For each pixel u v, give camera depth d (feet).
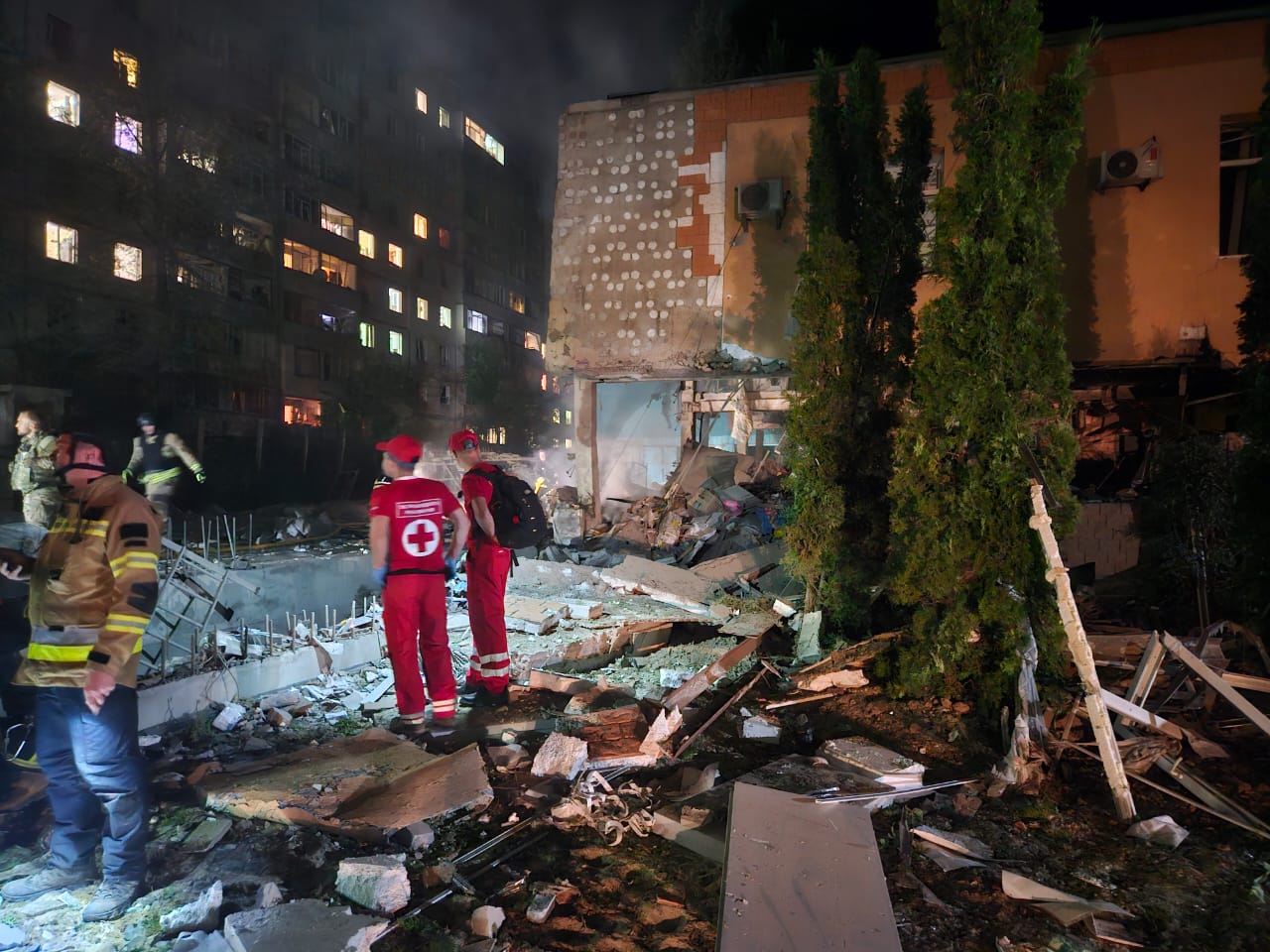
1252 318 18.61
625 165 40.40
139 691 16.58
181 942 9.45
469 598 18.76
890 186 22.63
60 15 72.90
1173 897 10.44
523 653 23.93
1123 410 35.63
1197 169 32.81
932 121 22.84
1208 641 17.01
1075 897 10.36
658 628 26.50
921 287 34.53
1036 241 16.33
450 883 10.96
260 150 104.68
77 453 10.97
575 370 41.24
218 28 98.12
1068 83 16.47
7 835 12.47
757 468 43.50
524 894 10.74
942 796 13.28
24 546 27.14
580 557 37.50
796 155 38.09
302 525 48.88
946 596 16.96
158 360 79.20
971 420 16.15
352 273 127.85
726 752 15.56
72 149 72.23
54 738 10.71
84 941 9.77
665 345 39.91
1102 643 18.70
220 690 18.30
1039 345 16.31
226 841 12.19
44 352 66.39
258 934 9.32
